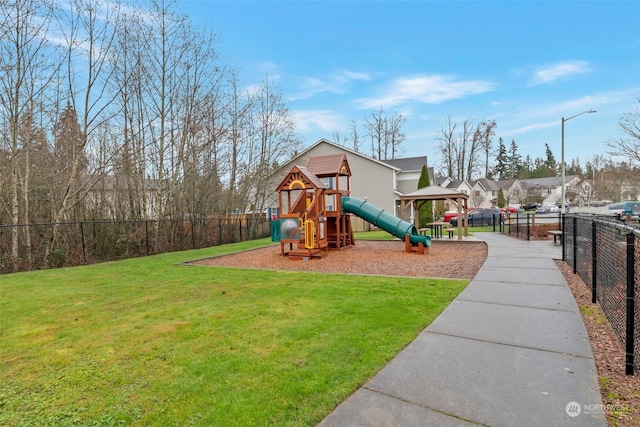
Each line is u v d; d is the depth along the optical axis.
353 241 12.60
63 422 2.19
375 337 3.40
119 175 13.75
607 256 3.94
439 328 3.61
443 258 9.00
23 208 10.88
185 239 14.89
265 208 23.73
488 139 48.59
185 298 5.35
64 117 11.82
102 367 2.97
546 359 2.82
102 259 11.41
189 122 15.24
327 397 2.34
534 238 13.21
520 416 2.07
